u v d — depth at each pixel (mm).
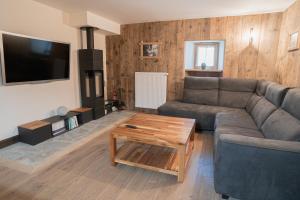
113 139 2221
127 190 1867
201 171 2213
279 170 1492
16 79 2678
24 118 2990
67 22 3645
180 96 4441
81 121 3734
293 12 2957
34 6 3008
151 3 3109
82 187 1896
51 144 2844
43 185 1914
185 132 2199
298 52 2703
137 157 2295
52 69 3232
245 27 3766
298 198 1487
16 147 2727
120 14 3764
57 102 3582
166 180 2037
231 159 1617
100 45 4695
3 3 2588
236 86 3693
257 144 1527
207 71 4371
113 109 4793
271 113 2363
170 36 4297
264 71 3787
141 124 2477
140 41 4551
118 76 4941
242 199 1661
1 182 1952
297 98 1938
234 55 3928
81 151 2652
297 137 1638
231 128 2418
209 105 3793
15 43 2584
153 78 4504
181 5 3209
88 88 4066
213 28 3967
